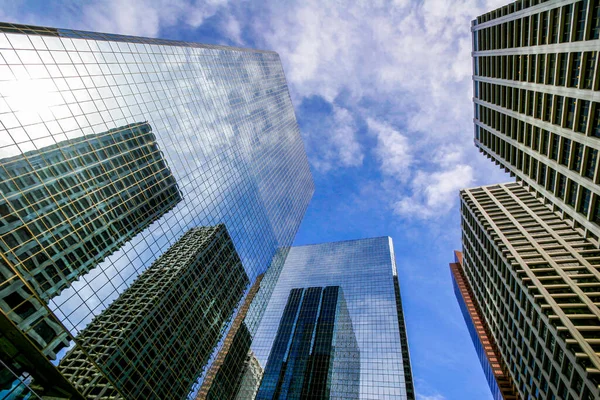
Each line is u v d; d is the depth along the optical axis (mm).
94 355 38719
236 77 109062
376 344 102062
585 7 36875
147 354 48562
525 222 85625
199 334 64625
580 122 41438
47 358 31531
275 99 150750
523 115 54656
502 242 81000
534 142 53781
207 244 72875
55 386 31594
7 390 26531
